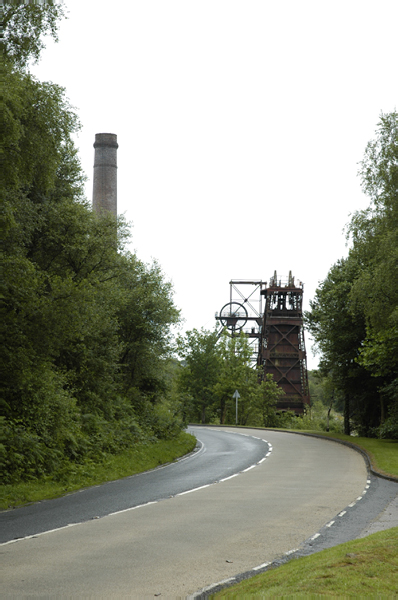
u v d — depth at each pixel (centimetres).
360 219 2688
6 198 1756
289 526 1041
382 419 4012
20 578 707
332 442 3447
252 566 762
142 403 3406
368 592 555
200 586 671
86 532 991
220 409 7938
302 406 8119
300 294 8175
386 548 729
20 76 1509
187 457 2691
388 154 2572
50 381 2091
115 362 3081
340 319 3891
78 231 2411
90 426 2405
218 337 7712
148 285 3403
